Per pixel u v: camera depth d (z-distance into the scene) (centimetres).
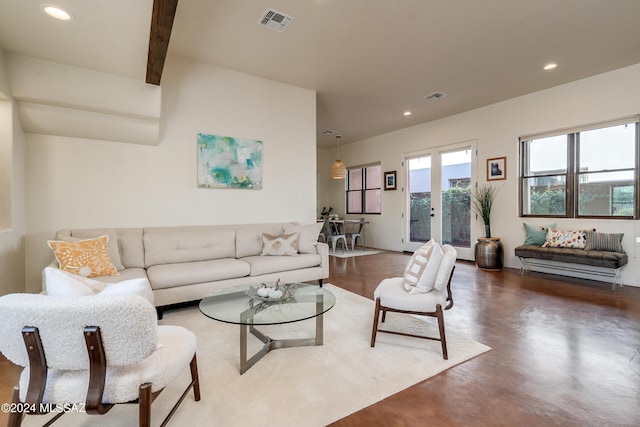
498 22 304
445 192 635
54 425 151
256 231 401
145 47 252
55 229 312
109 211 340
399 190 725
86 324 108
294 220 473
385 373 197
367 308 325
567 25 309
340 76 434
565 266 461
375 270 512
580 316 295
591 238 419
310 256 390
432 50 359
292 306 225
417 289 234
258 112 436
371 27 312
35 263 302
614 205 423
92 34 233
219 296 248
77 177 323
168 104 371
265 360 214
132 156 351
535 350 227
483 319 289
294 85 465
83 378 119
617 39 336
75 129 312
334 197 932
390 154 749
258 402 168
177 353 142
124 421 155
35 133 303
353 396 173
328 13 289
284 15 292
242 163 423
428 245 248
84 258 266
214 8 280
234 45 347
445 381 188
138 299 110
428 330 265
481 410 162
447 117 623
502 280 437
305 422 152
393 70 412
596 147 438
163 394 175
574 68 408
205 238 358
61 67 282
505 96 511
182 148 380
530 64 396
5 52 261
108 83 302
